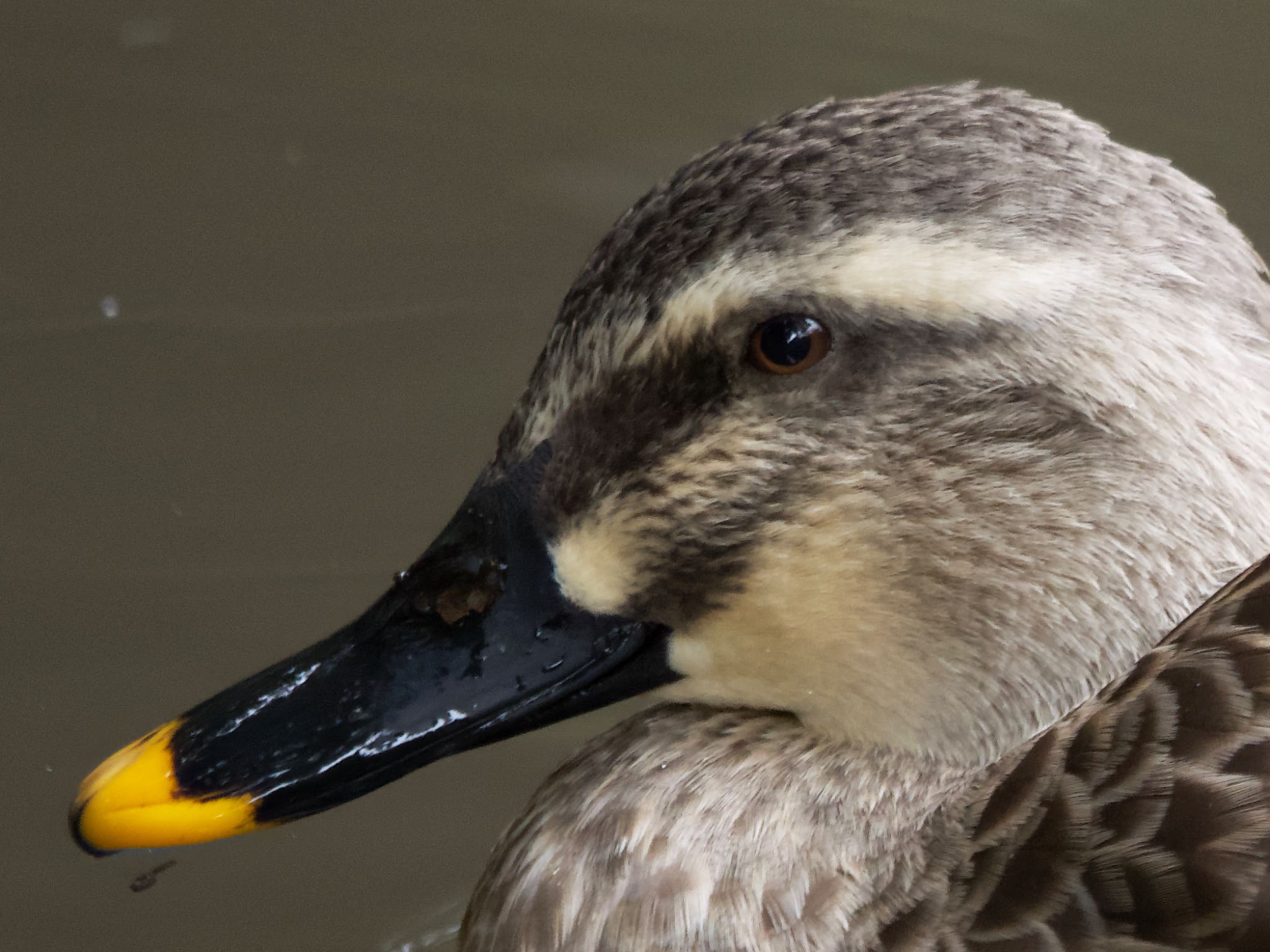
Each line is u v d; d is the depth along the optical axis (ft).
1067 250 5.01
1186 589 5.03
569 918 5.06
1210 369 5.01
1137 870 4.99
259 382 5.51
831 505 5.04
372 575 5.42
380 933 5.28
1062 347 5.01
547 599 5.06
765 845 5.05
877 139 5.02
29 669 5.37
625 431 5.04
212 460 5.47
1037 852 5.01
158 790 5.06
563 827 5.08
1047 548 5.03
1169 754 5.00
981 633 5.04
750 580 5.05
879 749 5.07
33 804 5.32
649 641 5.07
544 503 5.06
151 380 5.51
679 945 5.04
